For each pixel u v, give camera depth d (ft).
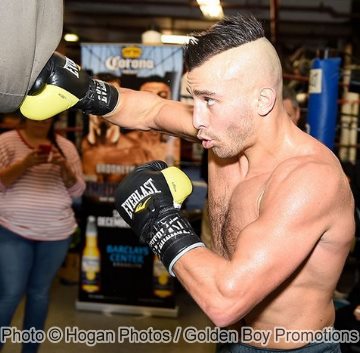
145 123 5.46
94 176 11.87
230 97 3.88
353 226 4.24
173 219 3.99
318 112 9.66
